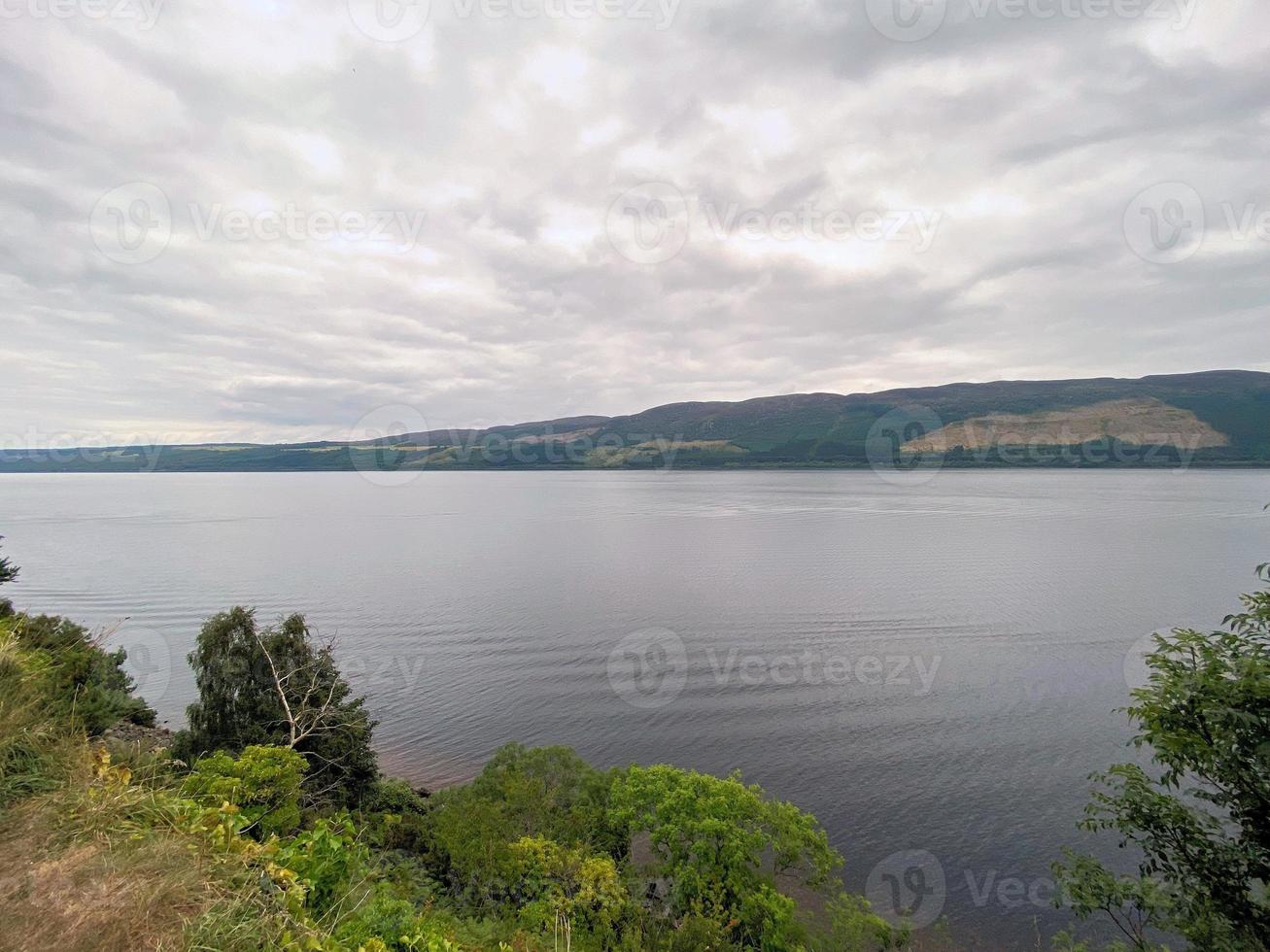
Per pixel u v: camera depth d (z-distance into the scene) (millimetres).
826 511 197750
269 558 118812
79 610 73188
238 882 4996
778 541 135250
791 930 16703
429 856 17109
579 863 15656
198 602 78250
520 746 24141
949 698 47906
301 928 4914
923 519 170750
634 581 96062
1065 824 30594
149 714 23609
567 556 121188
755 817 19203
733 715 44750
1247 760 8383
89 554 120688
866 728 42500
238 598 81250
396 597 84000
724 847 18141
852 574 98500
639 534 151625
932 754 38375
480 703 47156
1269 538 125625
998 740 40406
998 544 124688
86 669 13406
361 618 73250
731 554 120125
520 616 74250
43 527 167000
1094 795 10609
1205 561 102125
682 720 43781
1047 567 100250
